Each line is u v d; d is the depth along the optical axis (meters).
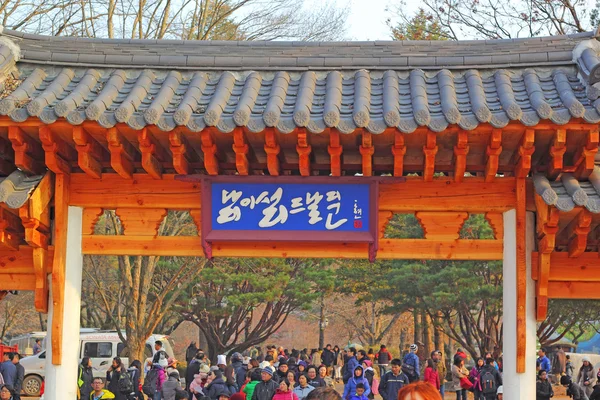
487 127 8.16
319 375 19.16
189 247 9.29
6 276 9.41
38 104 8.20
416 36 29.45
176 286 34.06
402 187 9.14
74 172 9.31
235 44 9.48
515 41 9.28
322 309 50.97
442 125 8.08
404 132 8.12
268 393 16.84
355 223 8.98
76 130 8.37
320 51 9.39
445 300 31.25
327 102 8.41
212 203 9.04
